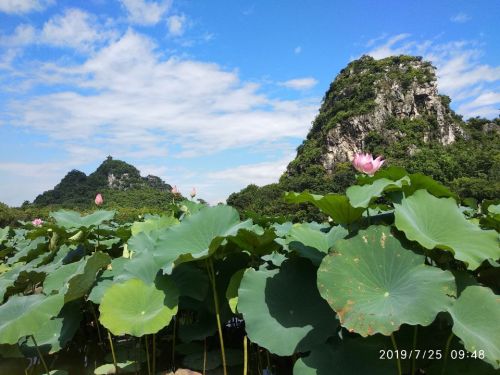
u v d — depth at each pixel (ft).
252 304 9.37
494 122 303.48
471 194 170.40
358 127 284.00
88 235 17.72
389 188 9.35
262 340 8.68
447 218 9.23
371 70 325.21
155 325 9.93
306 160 295.48
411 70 310.65
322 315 8.83
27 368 12.05
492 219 11.70
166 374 10.96
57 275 13.46
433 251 9.20
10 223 109.09
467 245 8.48
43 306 10.28
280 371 10.73
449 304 6.97
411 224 8.50
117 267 13.80
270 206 165.68
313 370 7.88
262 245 10.85
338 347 8.33
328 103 347.77
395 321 6.88
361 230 8.50
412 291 7.39
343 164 256.11
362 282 7.88
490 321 7.45
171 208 21.56
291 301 9.28
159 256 10.71
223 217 11.50
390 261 8.09
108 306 10.39
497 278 10.21
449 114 301.63
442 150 251.60
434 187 10.77
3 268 21.63
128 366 11.35
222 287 11.71
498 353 6.89
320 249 10.55
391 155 257.75
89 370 11.81
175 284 10.85
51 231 20.56
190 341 11.45
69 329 12.02
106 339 13.88
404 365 8.23
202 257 9.72
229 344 12.64
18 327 9.70
